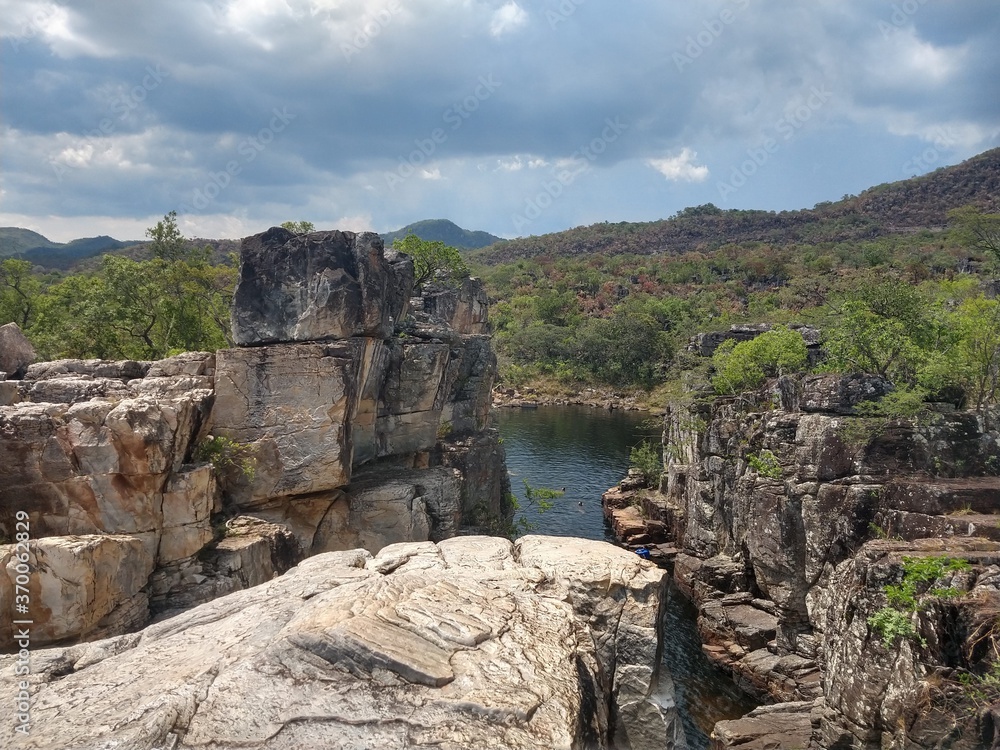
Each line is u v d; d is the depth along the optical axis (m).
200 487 18.02
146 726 6.27
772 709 20.88
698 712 24.22
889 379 23.72
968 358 22.73
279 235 23.91
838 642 16.06
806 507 23.12
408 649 7.36
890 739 13.39
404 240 40.34
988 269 55.75
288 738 6.32
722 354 39.47
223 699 6.73
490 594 8.98
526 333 109.25
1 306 40.41
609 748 8.62
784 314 75.31
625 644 9.30
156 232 38.59
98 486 16.31
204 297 38.28
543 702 6.94
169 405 17.83
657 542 41.41
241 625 8.51
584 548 10.86
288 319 23.52
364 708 6.64
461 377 34.75
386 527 24.53
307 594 9.28
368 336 24.62
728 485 32.84
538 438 72.06
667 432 47.09
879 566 14.86
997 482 19.58
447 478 26.70
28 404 17.33
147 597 16.36
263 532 20.22
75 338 34.69
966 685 11.79
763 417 28.98
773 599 25.28
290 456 22.38
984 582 13.12
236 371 22.20
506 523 35.62
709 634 28.59
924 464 21.16
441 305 44.75
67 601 13.85
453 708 6.68
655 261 167.12
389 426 27.58
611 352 101.38
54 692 7.36
